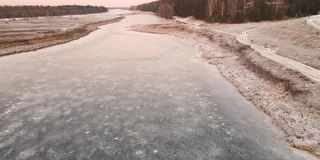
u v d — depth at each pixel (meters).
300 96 14.49
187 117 13.38
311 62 19.91
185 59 26.48
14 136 11.35
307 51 22.69
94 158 9.83
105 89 17.44
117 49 31.67
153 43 36.91
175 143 10.91
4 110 13.95
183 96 16.34
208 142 11.00
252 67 21.25
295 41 27.19
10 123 12.53
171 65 24.02
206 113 13.86
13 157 9.84
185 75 20.86
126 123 12.66
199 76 20.61
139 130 11.99
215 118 13.27
